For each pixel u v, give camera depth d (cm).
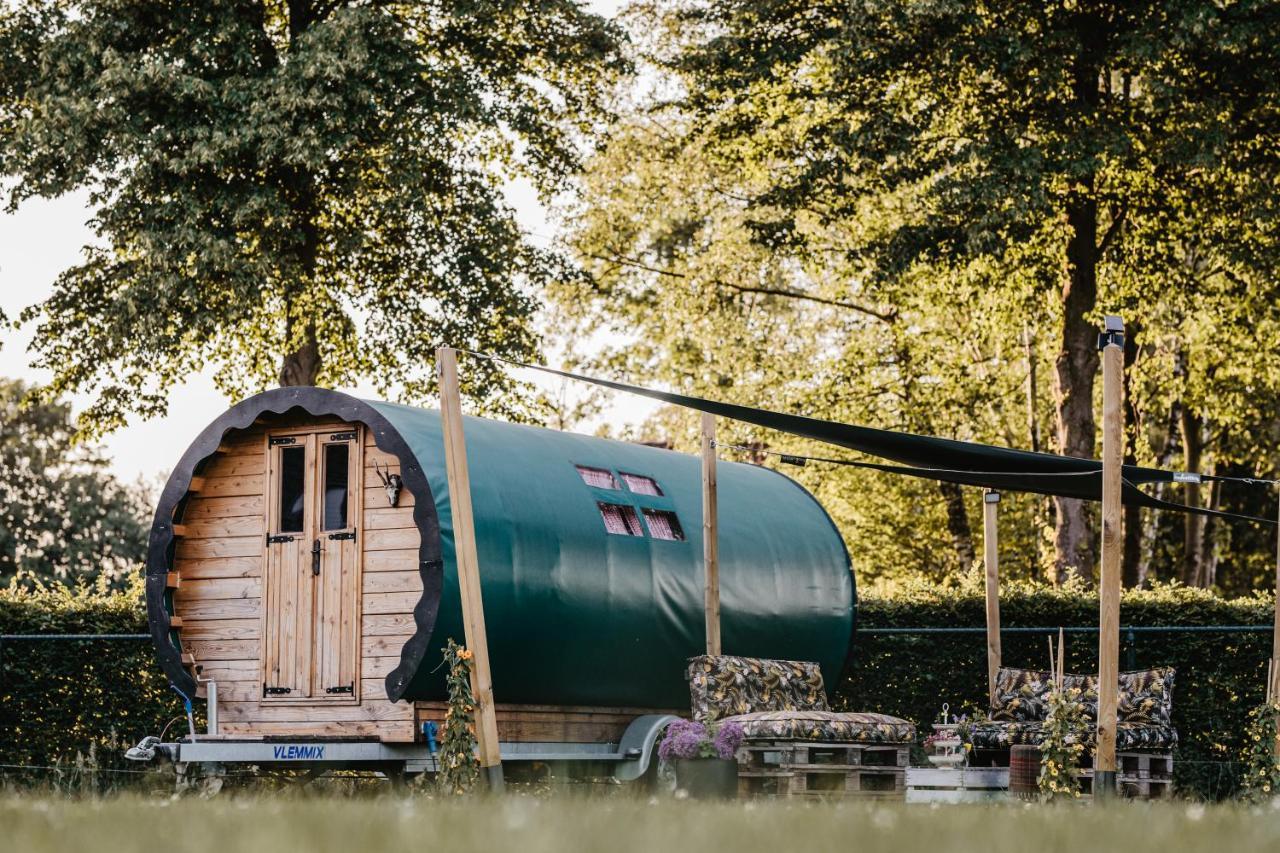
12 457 4988
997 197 2209
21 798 798
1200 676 1628
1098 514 3372
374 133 2322
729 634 1409
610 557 1270
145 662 1602
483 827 428
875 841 390
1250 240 2462
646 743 1287
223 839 381
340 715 1156
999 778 1222
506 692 1183
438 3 2512
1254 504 3797
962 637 1691
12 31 2408
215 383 2653
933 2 2223
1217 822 507
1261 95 2364
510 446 1259
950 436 3147
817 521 1625
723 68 2531
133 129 2184
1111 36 2345
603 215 3412
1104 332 979
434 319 2575
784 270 3459
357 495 1176
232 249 2183
